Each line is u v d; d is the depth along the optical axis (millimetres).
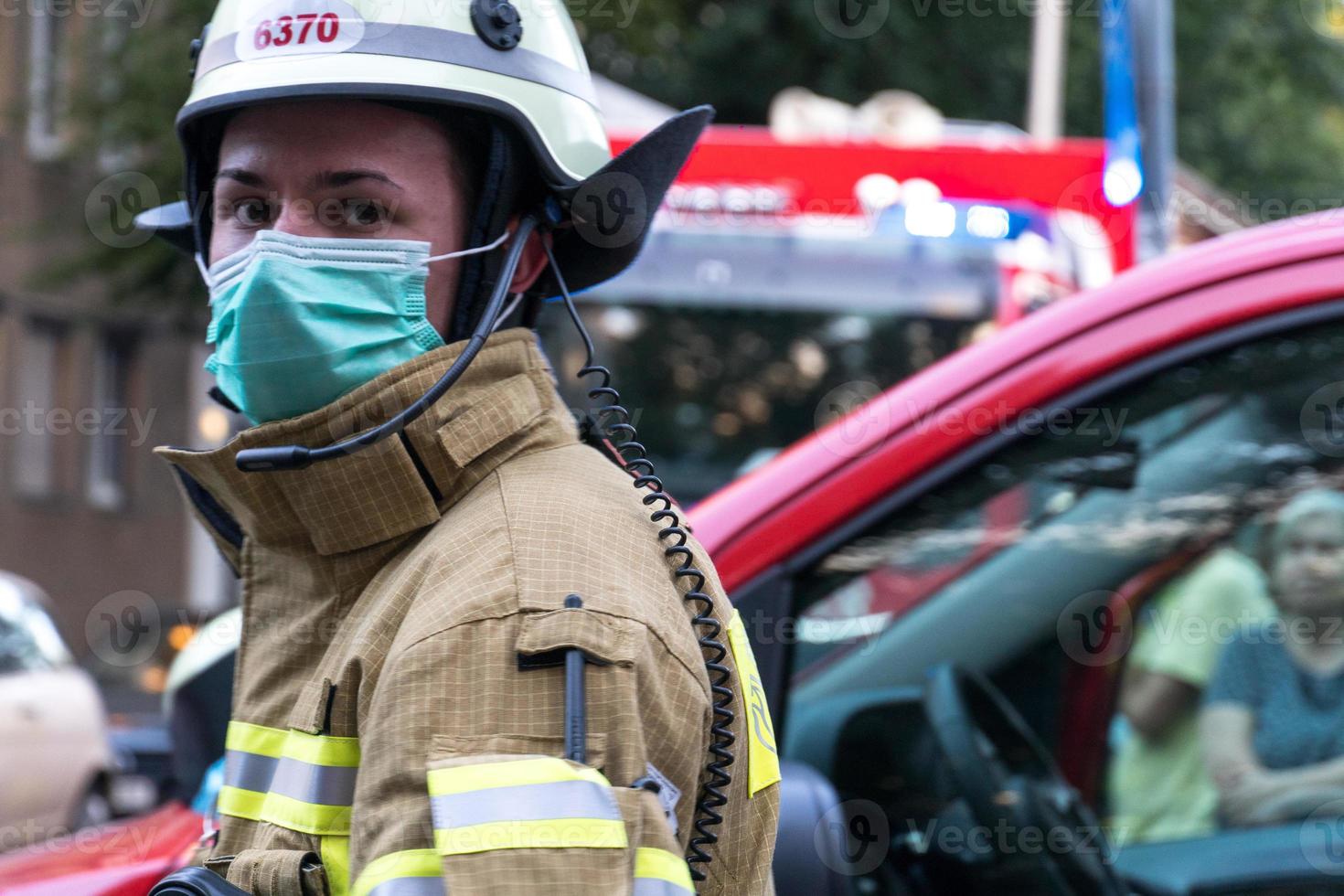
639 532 1467
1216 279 2107
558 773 1259
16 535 19359
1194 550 2408
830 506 2047
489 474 1523
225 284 1684
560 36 1786
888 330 7246
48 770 8047
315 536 1521
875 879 2197
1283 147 20609
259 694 1575
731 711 1472
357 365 1638
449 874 1221
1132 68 6383
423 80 1612
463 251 1680
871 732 2248
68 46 12570
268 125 1643
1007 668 2459
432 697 1301
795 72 16141
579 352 7230
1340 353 2090
